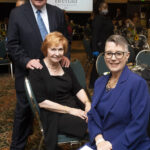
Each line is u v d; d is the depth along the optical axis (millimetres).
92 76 4562
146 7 8438
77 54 9141
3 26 6812
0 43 5566
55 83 1972
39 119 1854
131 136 1421
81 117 1922
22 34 2107
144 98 1435
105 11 3957
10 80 5445
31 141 2701
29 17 2102
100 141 1519
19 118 2254
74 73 2266
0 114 3486
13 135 2307
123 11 10312
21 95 2232
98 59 3170
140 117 1424
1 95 4352
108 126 1529
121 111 1458
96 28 3953
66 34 2428
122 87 1465
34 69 1956
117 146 1448
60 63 2117
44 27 2182
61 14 2330
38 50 2152
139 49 4520
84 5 3791
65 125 1879
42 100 1921
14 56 2115
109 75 1604
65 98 2045
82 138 1879
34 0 2045
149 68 2740
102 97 1560
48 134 1832
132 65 3096
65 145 2607
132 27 5918
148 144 1482
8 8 8727
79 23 12320
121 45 1478
